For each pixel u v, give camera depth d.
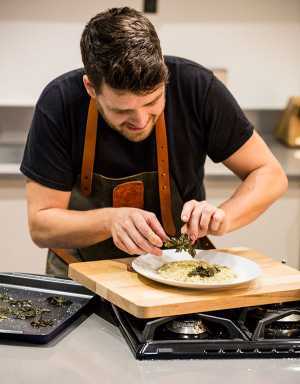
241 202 1.87
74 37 3.42
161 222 2.04
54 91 1.87
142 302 1.46
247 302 1.53
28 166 1.88
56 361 1.41
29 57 3.42
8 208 3.07
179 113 1.91
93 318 1.62
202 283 1.53
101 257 2.07
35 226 1.87
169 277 1.60
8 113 3.44
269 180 1.93
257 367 1.39
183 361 1.41
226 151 1.95
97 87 1.56
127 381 1.33
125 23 1.52
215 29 3.49
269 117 3.64
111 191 1.98
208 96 1.89
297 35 3.55
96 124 1.88
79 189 2.02
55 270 2.05
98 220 1.77
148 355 1.41
